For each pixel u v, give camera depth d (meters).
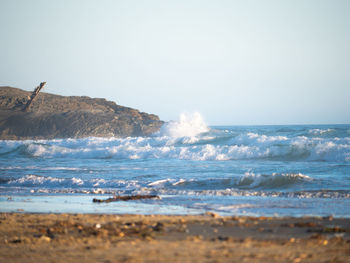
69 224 34.81
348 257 20.41
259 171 85.25
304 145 111.88
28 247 25.44
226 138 146.25
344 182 65.06
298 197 54.00
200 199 53.47
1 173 90.56
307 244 24.47
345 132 160.00
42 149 149.62
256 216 40.00
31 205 50.25
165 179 71.00
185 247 23.69
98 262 20.11
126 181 71.69
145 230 31.00
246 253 21.52
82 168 99.94
